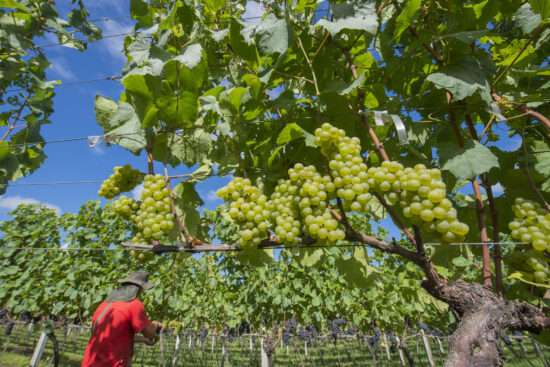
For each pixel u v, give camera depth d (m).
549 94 1.58
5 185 2.64
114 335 2.45
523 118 1.81
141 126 1.82
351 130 1.92
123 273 8.28
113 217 8.57
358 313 9.25
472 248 2.02
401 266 7.34
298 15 2.08
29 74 3.38
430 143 2.12
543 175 1.75
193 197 2.17
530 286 1.59
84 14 3.72
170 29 1.94
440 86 1.54
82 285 7.88
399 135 1.53
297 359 12.70
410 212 1.40
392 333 9.69
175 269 9.21
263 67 2.22
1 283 8.52
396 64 1.99
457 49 1.71
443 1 1.89
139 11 2.41
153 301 9.10
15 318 9.75
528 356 9.70
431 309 8.02
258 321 10.16
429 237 1.95
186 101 1.85
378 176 1.50
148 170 1.86
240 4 2.75
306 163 1.97
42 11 3.44
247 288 9.26
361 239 1.56
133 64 2.15
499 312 1.29
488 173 1.90
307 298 9.02
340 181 1.53
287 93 2.08
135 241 1.83
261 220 1.64
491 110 1.61
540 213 1.59
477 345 1.22
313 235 1.56
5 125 3.39
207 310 11.86
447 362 1.24
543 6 1.43
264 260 2.00
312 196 1.58
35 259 8.38
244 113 1.96
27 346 11.30
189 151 2.05
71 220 9.16
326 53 1.99
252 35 1.78
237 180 1.77
